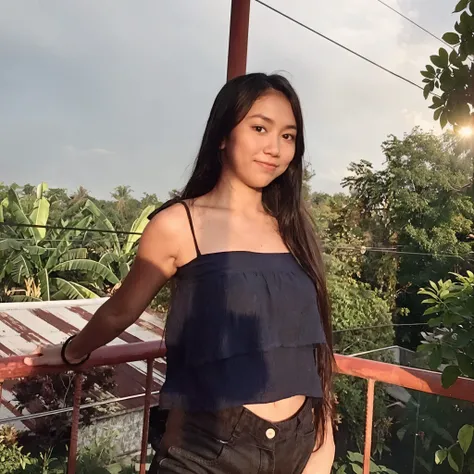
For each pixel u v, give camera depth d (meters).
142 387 6.17
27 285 9.91
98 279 10.95
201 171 1.46
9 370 1.43
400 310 10.71
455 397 1.68
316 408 1.52
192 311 1.29
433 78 2.33
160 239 1.31
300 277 1.41
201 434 1.26
